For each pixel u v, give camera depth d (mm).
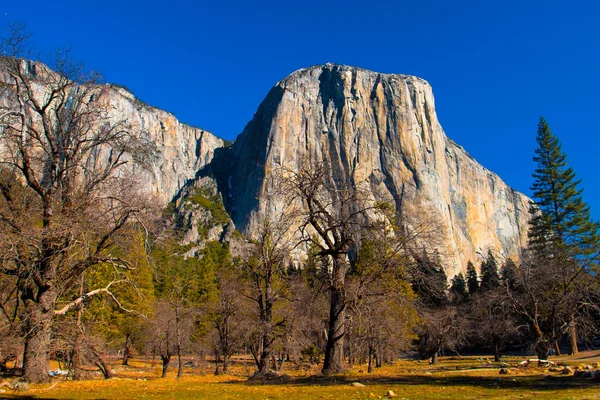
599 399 8891
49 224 16578
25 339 15914
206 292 49625
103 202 17984
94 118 18562
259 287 24516
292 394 11258
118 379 17844
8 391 12250
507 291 27250
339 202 18453
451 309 38250
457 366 28391
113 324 34344
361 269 18062
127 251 18500
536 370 17234
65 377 19109
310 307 22703
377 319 21625
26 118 17703
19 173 17453
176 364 42688
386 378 15141
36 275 16297
